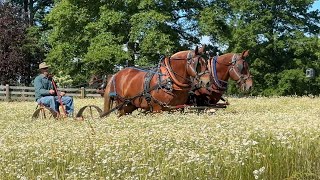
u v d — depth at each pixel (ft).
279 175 27.25
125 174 25.31
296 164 27.84
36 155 28.96
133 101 53.57
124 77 54.85
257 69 194.90
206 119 39.83
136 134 32.81
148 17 158.92
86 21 172.14
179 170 24.90
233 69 61.72
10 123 47.62
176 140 29.96
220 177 25.58
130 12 167.12
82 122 44.73
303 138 29.84
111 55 160.86
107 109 56.90
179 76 50.83
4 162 27.58
